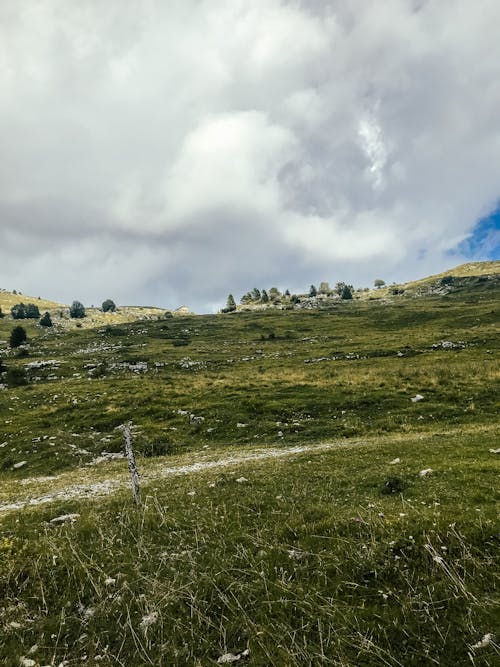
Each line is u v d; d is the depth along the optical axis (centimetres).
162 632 834
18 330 13012
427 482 1417
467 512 1102
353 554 996
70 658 795
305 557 1024
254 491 1594
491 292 17538
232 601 902
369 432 3228
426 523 1056
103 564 1085
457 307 14025
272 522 1234
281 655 745
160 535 1232
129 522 1355
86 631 862
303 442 3147
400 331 11012
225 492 1619
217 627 836
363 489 1461
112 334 14412
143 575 1023
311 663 728
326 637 782
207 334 13812
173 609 900
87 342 12988
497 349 6850
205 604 902
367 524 1102
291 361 7894
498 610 784
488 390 3859
